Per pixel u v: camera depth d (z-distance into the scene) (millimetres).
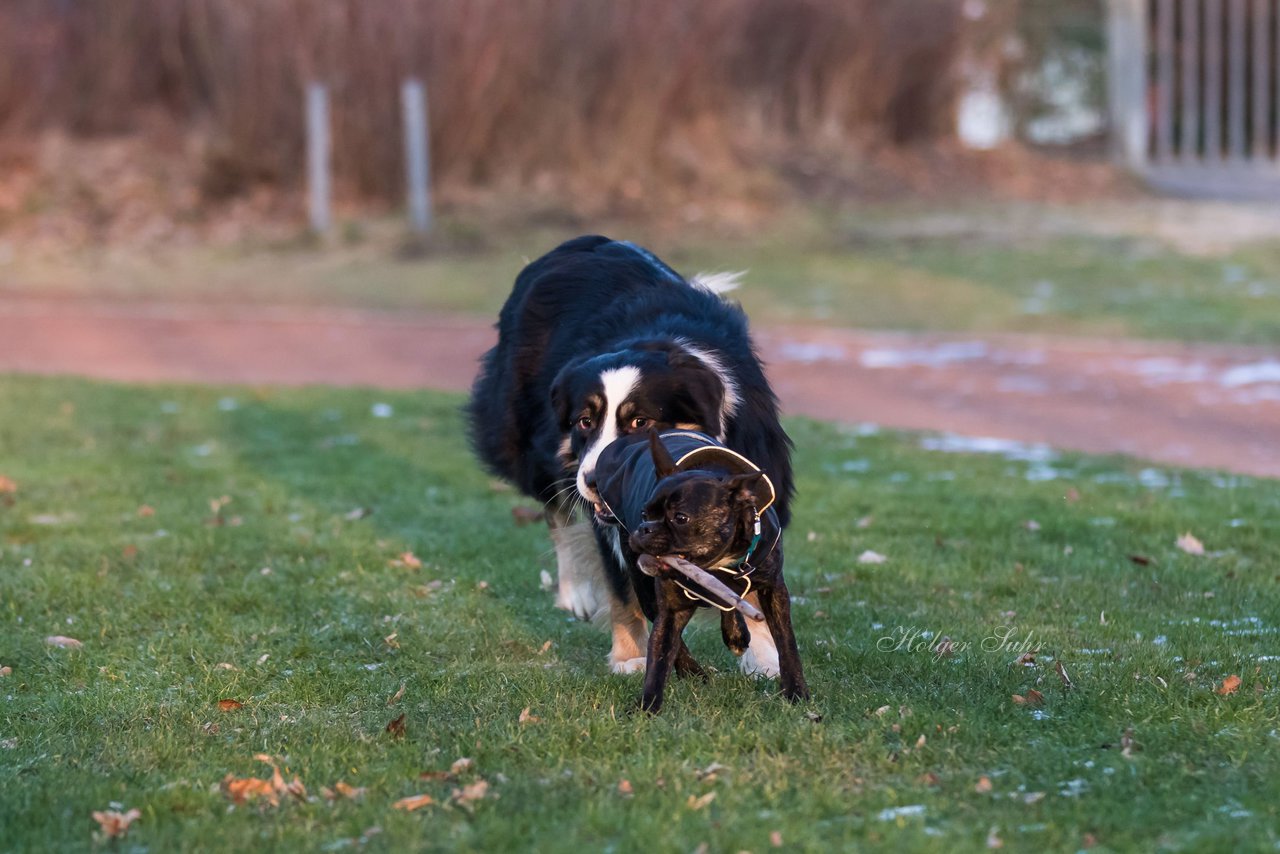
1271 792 4520
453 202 24562
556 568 7816
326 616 7035
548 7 24438
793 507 9094
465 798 4648
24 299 20578
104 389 14109
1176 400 12875
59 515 9258
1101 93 31844
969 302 18578
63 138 27703
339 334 17969
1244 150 30688
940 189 26672
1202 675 5789
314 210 23812
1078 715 5328
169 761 5141
